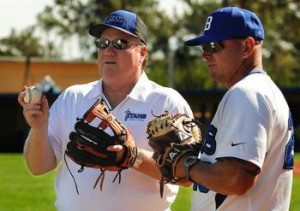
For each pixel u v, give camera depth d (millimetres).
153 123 4559
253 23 4406
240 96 4152
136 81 5750
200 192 4504
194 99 37812
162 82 68312
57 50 80062
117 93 5742
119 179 5531
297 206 13234
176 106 5680
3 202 14602
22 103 5547
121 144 4891
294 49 67250
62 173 5754
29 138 5664
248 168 4066
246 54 4402
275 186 4285
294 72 69938
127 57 5656
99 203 5551
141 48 5777
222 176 4098
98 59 5777
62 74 45188
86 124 4891
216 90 37188
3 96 38625
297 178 19016
